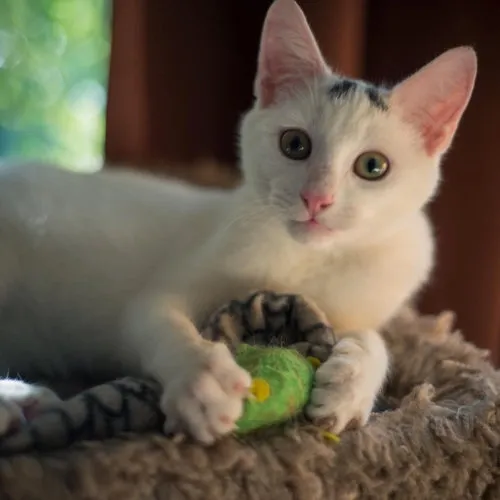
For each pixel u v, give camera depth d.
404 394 0.59
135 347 0.52
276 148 0.54
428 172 0.54
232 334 0.51
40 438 0.44
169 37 0.81
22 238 0.57
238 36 0.82
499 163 0.77
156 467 0.44
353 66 0.76
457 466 0.51
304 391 0.47
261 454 0.46
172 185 0.63
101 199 0.59
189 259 0.56
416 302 0.79
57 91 0.88
